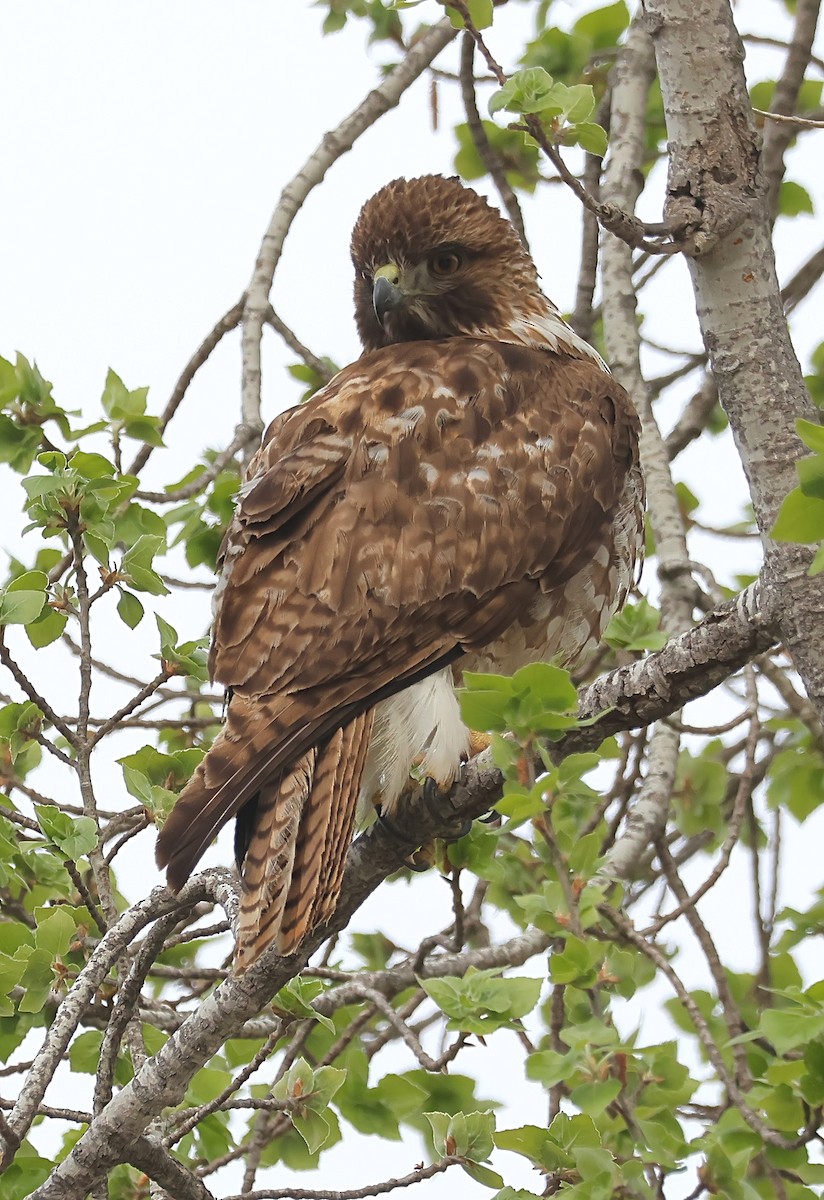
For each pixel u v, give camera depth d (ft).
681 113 25.05
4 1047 30.58
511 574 29.60
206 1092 32.30
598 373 33.30
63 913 29.40
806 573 23.99
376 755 28.25
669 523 40.14
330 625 27.68
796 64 43.57
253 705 26.81
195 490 38.42
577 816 30.55
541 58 41.68
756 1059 32.07
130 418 36.96
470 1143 26.58
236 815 26.50
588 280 42.96
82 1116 26.66
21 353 35.09
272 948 25.45
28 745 34.01
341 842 25.85
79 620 30.96
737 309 25.13
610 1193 24.00
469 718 23.34
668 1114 27.30
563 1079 24.97
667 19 25.04
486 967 34.40
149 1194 28.71
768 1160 27.73
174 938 27.66
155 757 32.58
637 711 25.62
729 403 25.27
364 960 40.52
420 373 30.99
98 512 30.96
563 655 31.99
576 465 31.01
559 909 25.43
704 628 24.91
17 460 34.86
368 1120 31.14
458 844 29.48
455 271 35.88
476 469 29.84
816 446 19.76
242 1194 26.68
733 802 43.52
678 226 24.85
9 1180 28.84
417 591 28.45
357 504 28.91
